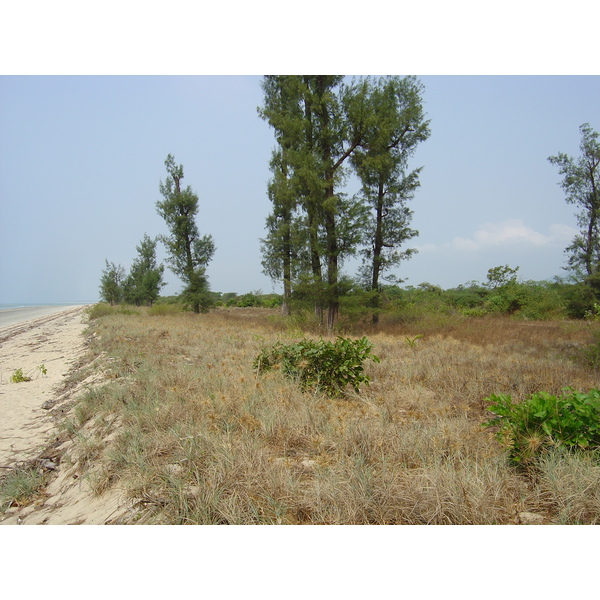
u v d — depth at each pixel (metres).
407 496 3.29
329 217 19.22
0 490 4.53
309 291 19.66
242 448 4.08
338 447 4.32
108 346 12.87
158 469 3.92
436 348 12.40
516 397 6.54
